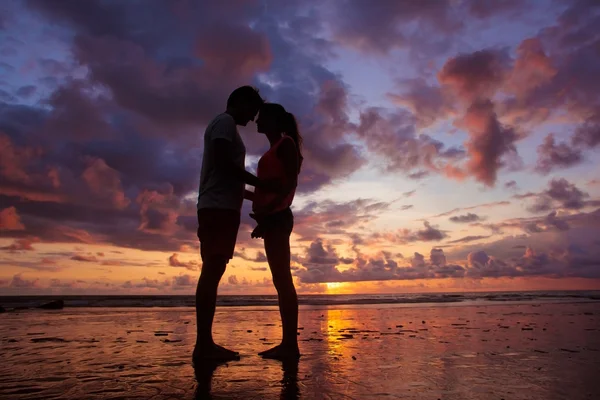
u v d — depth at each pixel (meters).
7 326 5.59
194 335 4.48
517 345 3.66
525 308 12.01
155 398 1.73
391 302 21.25
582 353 3.16
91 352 3.12
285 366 2.54
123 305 16.70
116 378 2.13
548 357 2.95
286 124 3.41
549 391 1.91
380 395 1.81
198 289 2.96
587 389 1.95
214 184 3.06
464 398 1.77
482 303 18.00
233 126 3.08
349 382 2.07
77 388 1.91
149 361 2.70
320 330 5.30
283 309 3.14
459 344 3.75
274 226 3.21
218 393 1.82
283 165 3.21
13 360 2.73
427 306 14.66
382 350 3.33
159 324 6.06
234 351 3.15
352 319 7.54
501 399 1.76
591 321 6.75
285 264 3.19
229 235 3.04
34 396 1.75
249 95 3.28
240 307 15.25
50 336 4.33
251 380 2.10
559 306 13.42
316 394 1.81
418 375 2.26
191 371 2.34
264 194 3.21
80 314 8.88
